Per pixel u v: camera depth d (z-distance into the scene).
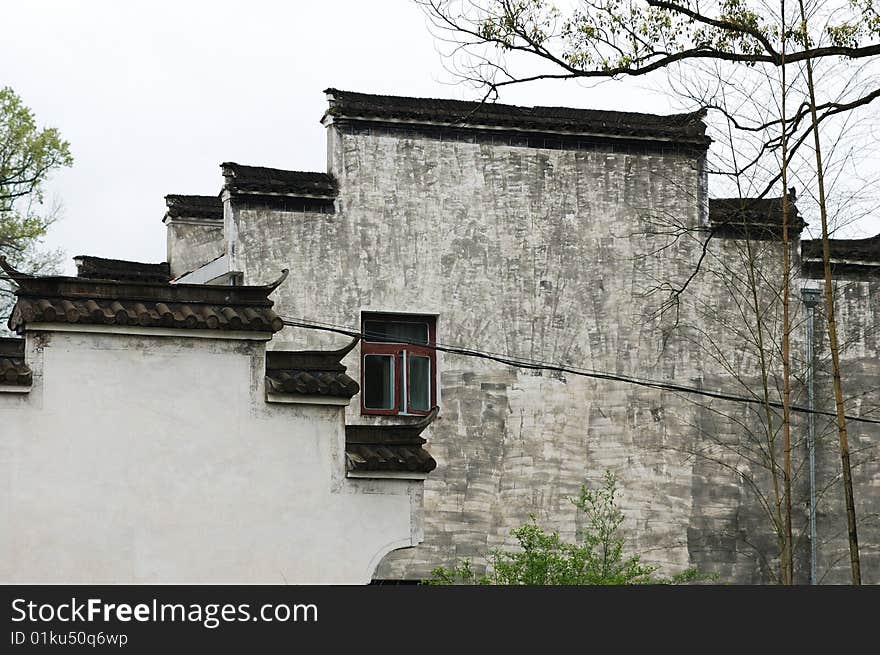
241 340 13.18
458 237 21.73
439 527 21.00
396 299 21.34
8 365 12.63
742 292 22.55
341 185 21.36
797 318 22.58
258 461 13.10
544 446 21.59
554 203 22.16
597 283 22.16
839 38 18.33
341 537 13.22
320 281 21.09
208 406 13.03
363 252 21.33
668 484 21.91
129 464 12.75
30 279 12.79
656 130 22.44
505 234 21.92
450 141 21.89
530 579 18.67
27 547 12.39
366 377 21.16
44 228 32.84
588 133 22.25
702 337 22.36
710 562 21.84
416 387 21.38
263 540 13.00
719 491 22.06
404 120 21.61
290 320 20.88
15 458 12.45
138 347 12.91
